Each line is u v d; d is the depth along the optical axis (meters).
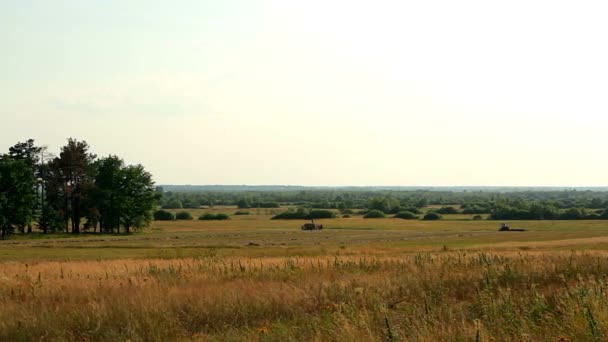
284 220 166.00
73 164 116.62
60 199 117.88
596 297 11.27
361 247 66.31
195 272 24.52
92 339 12.32
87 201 115.94
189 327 13.17
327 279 19.59
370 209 198.75
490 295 13.90
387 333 10.39
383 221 155.50
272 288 16.53
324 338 10.86
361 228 127.88
